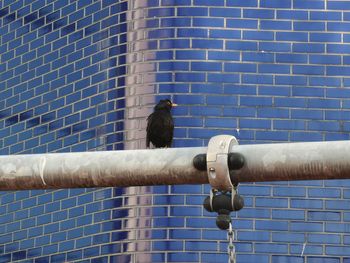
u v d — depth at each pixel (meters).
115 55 18.19
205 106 17.55
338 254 17.14
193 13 17.88
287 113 17.62
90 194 18.02
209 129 17.45
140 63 17.89
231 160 8.32
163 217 17.16
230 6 17.92
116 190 17.59
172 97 17.59
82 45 18.83
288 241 17.14
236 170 8.38
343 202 17.33
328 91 17.73
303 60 17.83
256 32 17.88
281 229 17.19
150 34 17.94
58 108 19.00
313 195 17.34
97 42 18.56
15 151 19.56
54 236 18.48
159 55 17.81
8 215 19.39
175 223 17.09
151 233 17.14
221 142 8.40
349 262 17.12
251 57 17.80
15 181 8.73
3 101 20.00
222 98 17.59
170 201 17.19
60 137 18.83
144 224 17.22
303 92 17.70
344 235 17.22
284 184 17.34
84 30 18.84
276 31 17.91
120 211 17.47
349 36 17.95
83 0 18.98
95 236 17.73
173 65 17.72
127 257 17.22
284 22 17.95
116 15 18.33
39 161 8.70
